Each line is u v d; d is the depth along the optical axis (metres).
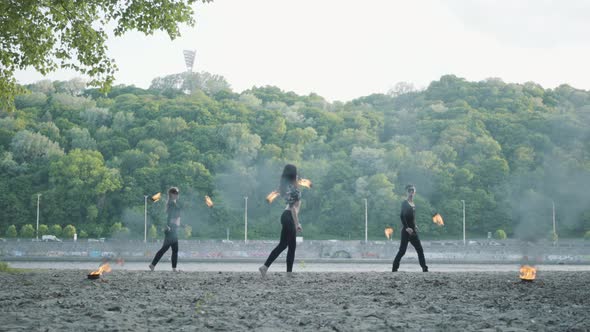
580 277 13.34
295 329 6.05
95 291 9.62
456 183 148.12
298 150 165.25
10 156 143.38
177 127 168.00
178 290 9.92
